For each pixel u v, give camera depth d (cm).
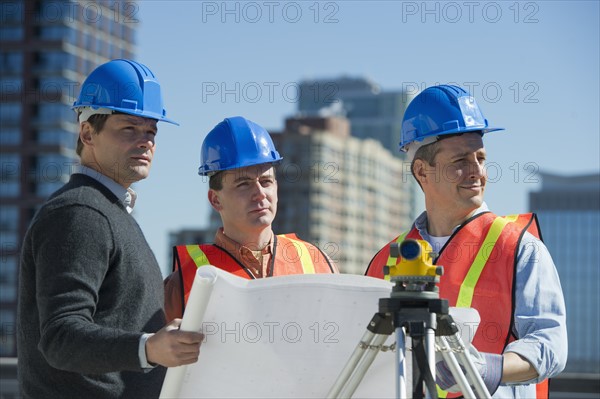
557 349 402
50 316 348
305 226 14862
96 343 338
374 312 343
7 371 864
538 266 423
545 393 438
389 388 367
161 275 402
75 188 377
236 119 502
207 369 353
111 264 369
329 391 343
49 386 366
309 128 15500
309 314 344
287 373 355
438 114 445
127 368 337
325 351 350
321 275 341
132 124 399
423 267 327
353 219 15938
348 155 15825
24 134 12469
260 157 490
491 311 423
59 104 12488
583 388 839
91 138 398
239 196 488
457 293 429
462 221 450
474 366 333
